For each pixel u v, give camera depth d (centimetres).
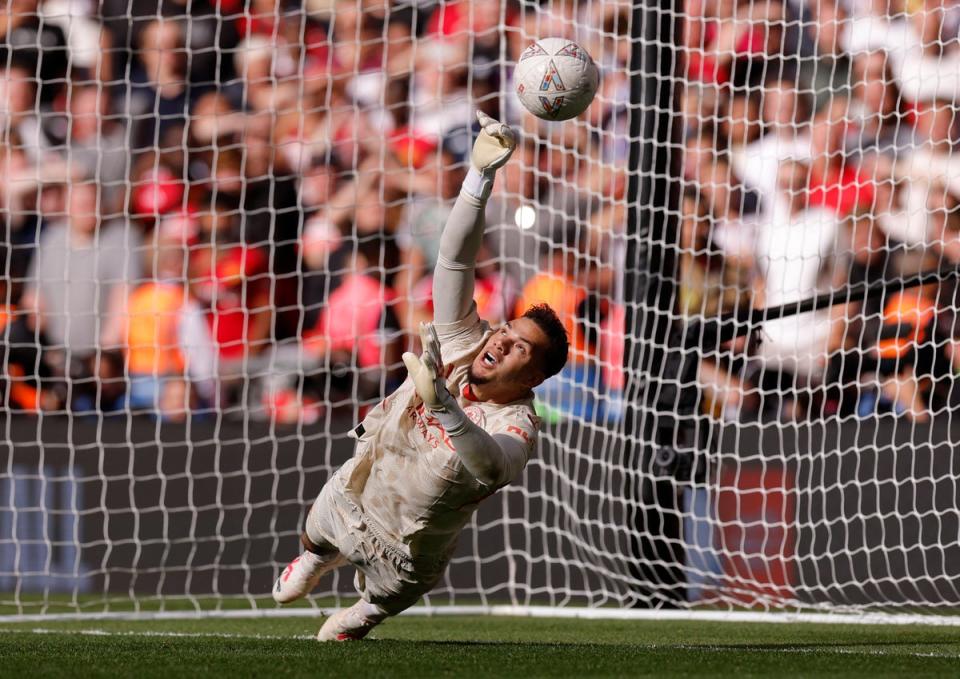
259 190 3088
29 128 3061
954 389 2631
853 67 2861
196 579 2533
